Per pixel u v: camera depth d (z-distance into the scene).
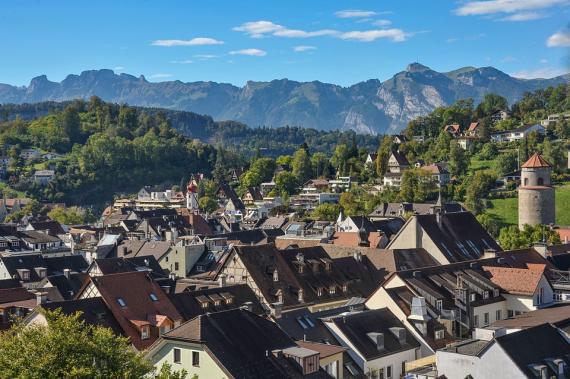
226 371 69.06
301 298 117.31
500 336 74.25
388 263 131.50
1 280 137.62
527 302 110.00
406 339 95.31
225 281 114.56
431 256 139.12
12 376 60.78
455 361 74.69
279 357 73.81
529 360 72.75
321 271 125.44
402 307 99.00
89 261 175.25
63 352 62.41
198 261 159.50
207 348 70.69
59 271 161.38
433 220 144.25
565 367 75.38
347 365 86.75
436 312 101.44
